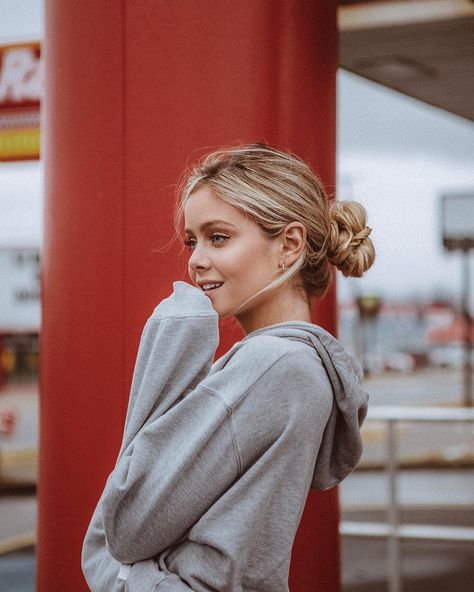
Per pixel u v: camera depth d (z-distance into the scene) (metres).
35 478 11.09
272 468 1.50
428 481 11.62
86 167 2.65
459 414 4.60
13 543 7.61
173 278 2.56
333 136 2.86
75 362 2.66
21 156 6.14
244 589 1.52
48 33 2.76
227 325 2.50
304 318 1.69
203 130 2.59
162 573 1.51
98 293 2.63
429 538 4.76
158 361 1.55
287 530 1.52
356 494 10.55
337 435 1.68
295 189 1.64
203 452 1.49
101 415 2.63
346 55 6.98
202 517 1.49
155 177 2.59
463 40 6.53
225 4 2.60
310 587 2.69
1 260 21.30
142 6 2.61
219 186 1.60
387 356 40.81
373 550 7.13
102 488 2.63
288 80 2.67
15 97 6.13
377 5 5.77
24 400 21.45
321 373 1.56
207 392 1.51
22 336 22.72
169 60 2.60
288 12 2.67
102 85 2.64
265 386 1.50
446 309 48.53
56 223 2.70
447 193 14.95
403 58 7.04
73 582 2.67
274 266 1.63
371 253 1.74
